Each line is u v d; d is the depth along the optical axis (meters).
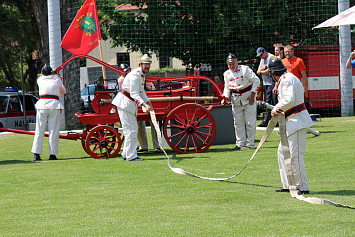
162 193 18.56
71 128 56.69
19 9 87.88
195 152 30.16
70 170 25.19
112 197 18.19
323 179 20.11
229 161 25.94
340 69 53.47
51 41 51.62
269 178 20.92
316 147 29.05
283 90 17.31
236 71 30.45
